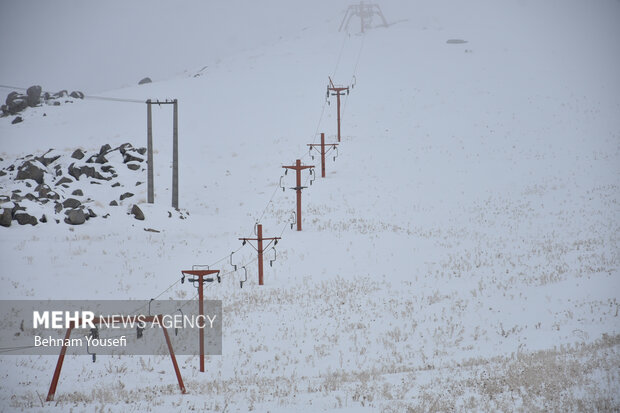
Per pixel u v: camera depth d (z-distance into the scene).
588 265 61.69
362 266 68.75
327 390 32.78
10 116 162.50
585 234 77.25
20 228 75.56
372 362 40.34
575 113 147.00
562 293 53.06
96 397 31.61
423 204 99.69
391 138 136.25
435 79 180.25
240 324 50.47
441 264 68.75
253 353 43.69
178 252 74.00
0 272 60.53
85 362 39.81
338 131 134.88
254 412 28.53
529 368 33.66
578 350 37.62
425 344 44.12
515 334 44.88
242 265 69.50
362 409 28.39
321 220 90.19
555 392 29.02
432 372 36.09
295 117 153.62
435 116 149.88
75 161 106.31
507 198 101.62
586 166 113.50
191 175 115.25
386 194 104.38
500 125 142.12
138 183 101.94
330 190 106.25
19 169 99.88
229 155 129.62
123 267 66.50
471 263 68.31
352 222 89.12
